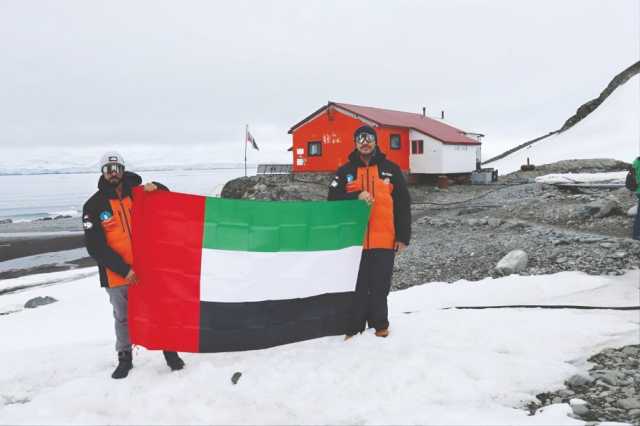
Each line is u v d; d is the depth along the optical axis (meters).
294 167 33.47
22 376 4.48
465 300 6.98
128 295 4.17
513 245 10.75
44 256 20.30
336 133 31.44
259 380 3.94
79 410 3.64
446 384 3.75
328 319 4.73
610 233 11.75
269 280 4.50
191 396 3.75
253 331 4.45
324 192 28.34
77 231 31.11
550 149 80.75
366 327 5.34
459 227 15.06
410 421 3.24
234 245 4.39
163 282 4.24
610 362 4.34
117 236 4.21
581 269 8.30
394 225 4.90
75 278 14.20
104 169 4.19
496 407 3.47
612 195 17.59
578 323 5.30
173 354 4.32
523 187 25.34
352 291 4.81
